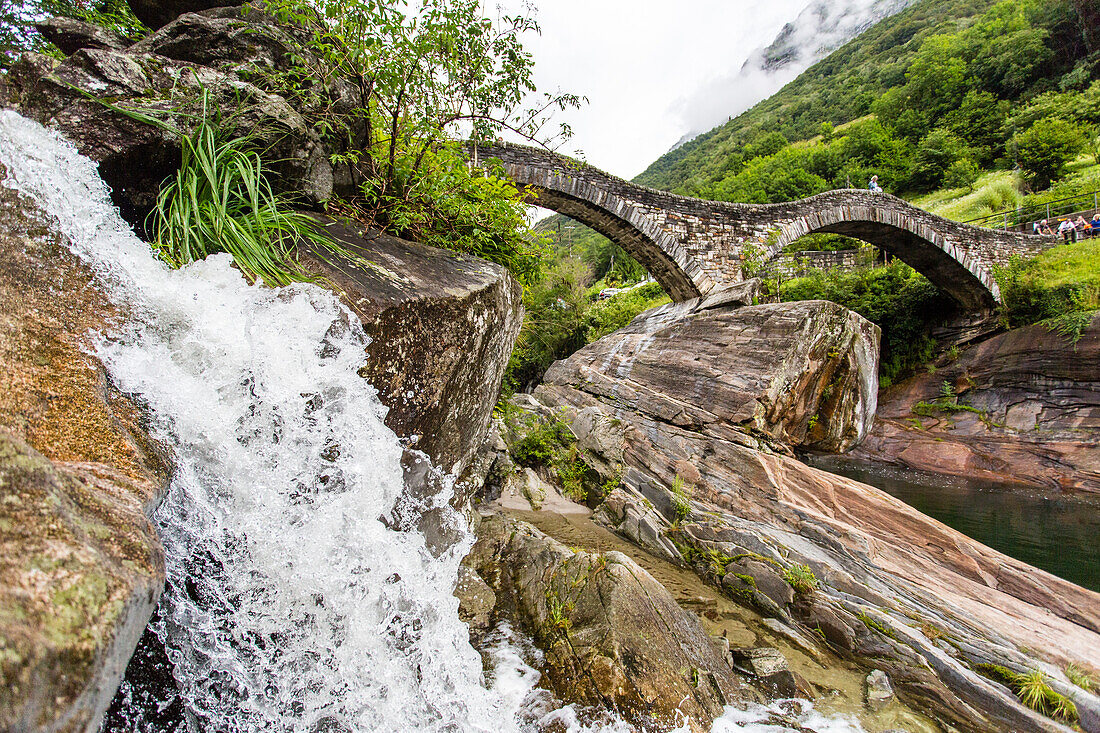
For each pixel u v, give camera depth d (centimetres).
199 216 185
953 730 407
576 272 2294
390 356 207
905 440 1588
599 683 330
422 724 209
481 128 341
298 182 251
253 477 151
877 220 1619
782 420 762
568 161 1243
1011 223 2331
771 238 1489
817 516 629
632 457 896
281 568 156
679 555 679
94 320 129
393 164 303
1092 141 2684
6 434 82
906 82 5009
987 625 473
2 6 259
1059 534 941
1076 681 407
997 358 1501
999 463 1350
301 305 176
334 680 168
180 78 215
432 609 234
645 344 1203
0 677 53
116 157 178
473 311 262
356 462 183
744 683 410
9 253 120
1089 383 1265
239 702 144
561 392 1388
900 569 555
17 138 135
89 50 196
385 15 257
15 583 63
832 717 396
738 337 871
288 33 290
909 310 1803
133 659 125
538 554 477
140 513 99
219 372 150
